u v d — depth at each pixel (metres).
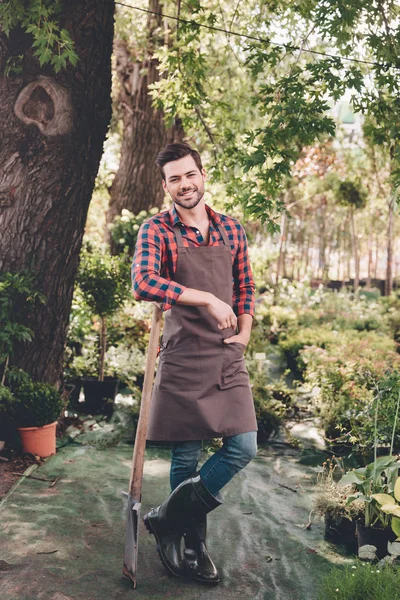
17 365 4.84
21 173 4.66
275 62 4.73
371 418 4.13
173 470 2.80
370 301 16.78
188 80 5.68
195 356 2.65
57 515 3.49
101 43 4.64
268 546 3.23
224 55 6.41
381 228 27.52
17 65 4.53
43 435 4.54
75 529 3.33
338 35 4.45
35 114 4.59
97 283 6.09
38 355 4.90
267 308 12.97
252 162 4.24
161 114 10.95
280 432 5.53
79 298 6.42
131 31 10.21
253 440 2.70
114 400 6.16
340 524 3.25
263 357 6.39
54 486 3.98
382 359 7.20
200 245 2.71
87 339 6.99
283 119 4.22
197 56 5.78
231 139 5.57
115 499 3.81
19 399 4.49
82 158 4.75
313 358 7.36
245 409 2.70
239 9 5.97
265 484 4.23
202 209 2.73
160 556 2.83
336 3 4.35
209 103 5.91
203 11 5.56
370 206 18.86
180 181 2.60
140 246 2.62
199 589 2.74
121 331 7.35
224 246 2.72
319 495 3.42
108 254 6.59
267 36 5.63
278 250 12.24
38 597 2.61
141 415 2.73
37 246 4.75
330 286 29.53
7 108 4.60
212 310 2.52
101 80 4.72
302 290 15.83
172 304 2.54
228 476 2.68
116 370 6.60
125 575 2.75
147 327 7.87
